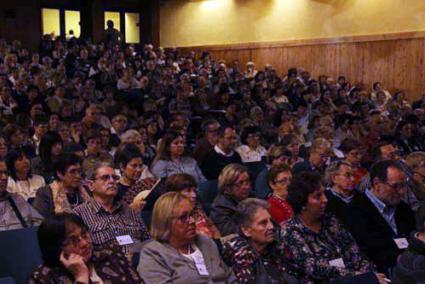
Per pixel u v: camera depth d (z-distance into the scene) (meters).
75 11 18.31
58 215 2.71
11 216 4.04
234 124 9.88
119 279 2.83
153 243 3.03
